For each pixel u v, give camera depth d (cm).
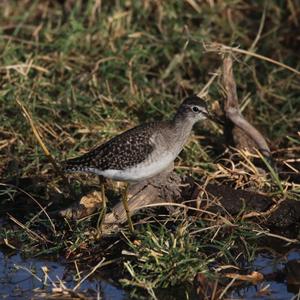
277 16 1858
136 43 1773
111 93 1666
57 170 1367
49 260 1261
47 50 1775
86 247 1277
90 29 1805
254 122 1609
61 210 1338
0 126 1563
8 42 1748
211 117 1341
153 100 1648
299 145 1538
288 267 1180
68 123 1582
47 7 1945
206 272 1166
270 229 1330
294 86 1683
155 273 1174
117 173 1278
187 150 1505
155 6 1861
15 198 1441
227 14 1855
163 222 1323
